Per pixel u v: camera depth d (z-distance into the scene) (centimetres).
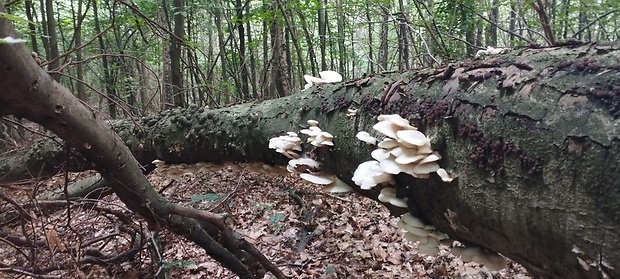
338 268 504
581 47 165
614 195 129
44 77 205
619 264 129
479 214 179
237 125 315
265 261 382
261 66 1780
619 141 129
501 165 163
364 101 244
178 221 333
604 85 142
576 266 148
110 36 1641
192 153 345
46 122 225
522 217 159
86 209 425
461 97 185
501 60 184
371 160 236
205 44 2434
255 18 1018
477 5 869
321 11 1553
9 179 407
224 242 371
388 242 573
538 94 157
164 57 1281
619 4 584
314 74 1092
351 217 638
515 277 460
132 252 428
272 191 737
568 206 142
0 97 196
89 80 1888
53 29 1045
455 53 767
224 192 692
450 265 502
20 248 347
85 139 247
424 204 212
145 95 1498
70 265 353
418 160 194
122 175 283
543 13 515
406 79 228
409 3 1067
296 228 616
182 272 491
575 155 139
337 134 257
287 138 277
